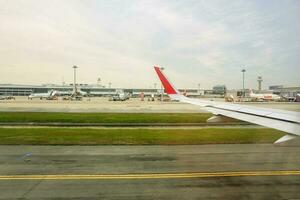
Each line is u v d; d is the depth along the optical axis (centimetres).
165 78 1625
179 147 1284
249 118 867
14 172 859
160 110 3825
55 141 1431
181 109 4072
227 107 1205
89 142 1409
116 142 1412
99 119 2556
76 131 1811
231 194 672
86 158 1055
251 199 640
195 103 1420
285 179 790
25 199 638
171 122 2394
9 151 1186
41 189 704
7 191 690
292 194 670
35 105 4872
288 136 586
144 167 923
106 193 677
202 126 2148
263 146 1309
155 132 1788
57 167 922
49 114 2977
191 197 652
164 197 652
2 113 3050
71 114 3005
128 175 830
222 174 839
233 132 1791
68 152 1170
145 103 6153
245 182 766
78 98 8938
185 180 783
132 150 1215
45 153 1148
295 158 1048
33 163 976
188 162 993
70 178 798
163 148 1259
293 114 848
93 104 5422
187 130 1895
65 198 644
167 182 764
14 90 14125
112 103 5988
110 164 963
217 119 1048
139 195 664
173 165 951
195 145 1338
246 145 1333
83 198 644
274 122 736
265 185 738
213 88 14212
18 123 2248
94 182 762
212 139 1507
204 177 809
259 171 873
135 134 1691
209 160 1023
